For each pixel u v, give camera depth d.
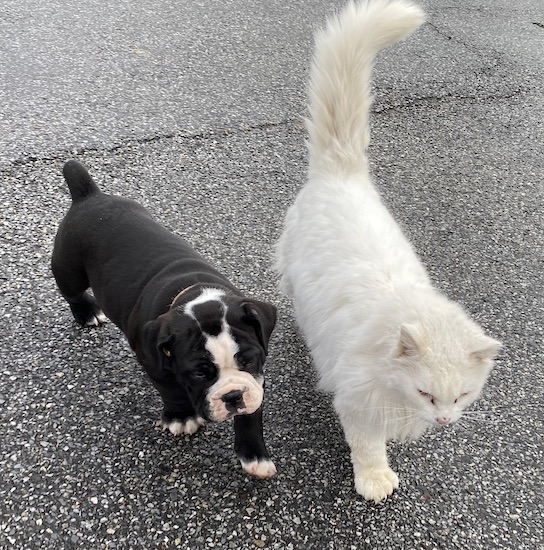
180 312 0.69
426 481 0.81
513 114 1.71
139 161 1.31
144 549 0.69
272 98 1.61
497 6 2.43
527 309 1.11
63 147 1.30
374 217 0.86
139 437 0.82
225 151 1.39
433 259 1.20
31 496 0.73
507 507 0.79
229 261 1.12
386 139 1.54
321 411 0.89
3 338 0.92
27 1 1.95
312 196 0.91
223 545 0.71
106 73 1.60
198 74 1.67
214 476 0.78
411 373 0.66
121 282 0.81
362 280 0.78
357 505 0.77
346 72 0.91
